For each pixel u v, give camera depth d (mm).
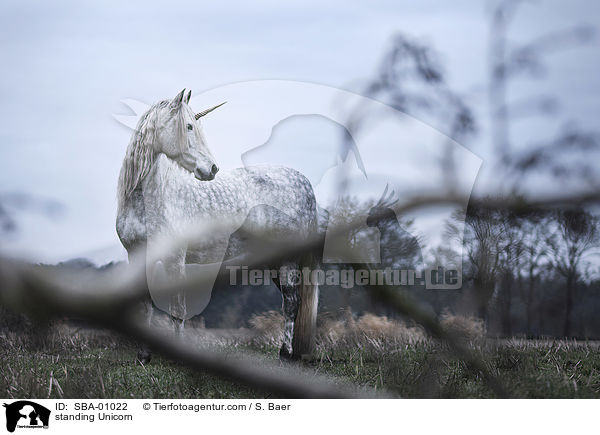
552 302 14508
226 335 11336
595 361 8109
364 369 6961
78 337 8445
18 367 6691
